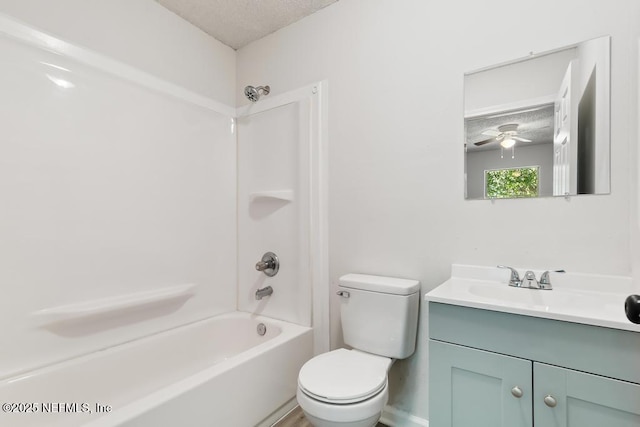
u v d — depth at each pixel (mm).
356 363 1366
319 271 1883
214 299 2119
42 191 1376
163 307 1829
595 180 1169
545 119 1268
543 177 1268
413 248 1571
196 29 2064
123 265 1647
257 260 2164
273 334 1940
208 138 2111
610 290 1133
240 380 1418
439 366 1119
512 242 1327
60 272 1424
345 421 1102
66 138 1451
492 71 1383
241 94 2299
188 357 1874
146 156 1761
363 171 1741
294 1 1842
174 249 1891
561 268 1228
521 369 973
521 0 1321
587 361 881
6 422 1215
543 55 1273
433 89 1526
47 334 1382
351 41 1798
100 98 1574
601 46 1162
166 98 1871
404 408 1567
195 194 2020
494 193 1370
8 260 1281
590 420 878
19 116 1316
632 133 1105
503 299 1251
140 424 1054
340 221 1819
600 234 1161
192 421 1213
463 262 1438
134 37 1729
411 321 1450
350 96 1795
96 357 1489
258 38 2205
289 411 1712
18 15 1322
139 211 1723
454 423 1091
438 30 1517
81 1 1520
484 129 1398
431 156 1529
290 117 2023
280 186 2062
